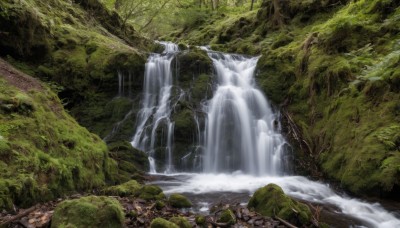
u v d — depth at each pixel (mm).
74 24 12664
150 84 10484
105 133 9586
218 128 9555
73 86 10102
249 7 23406
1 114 5277
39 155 5023
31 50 9688
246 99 10195
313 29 11945
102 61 10602
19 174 4492
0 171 4355
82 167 5773
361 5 10492
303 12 14273
